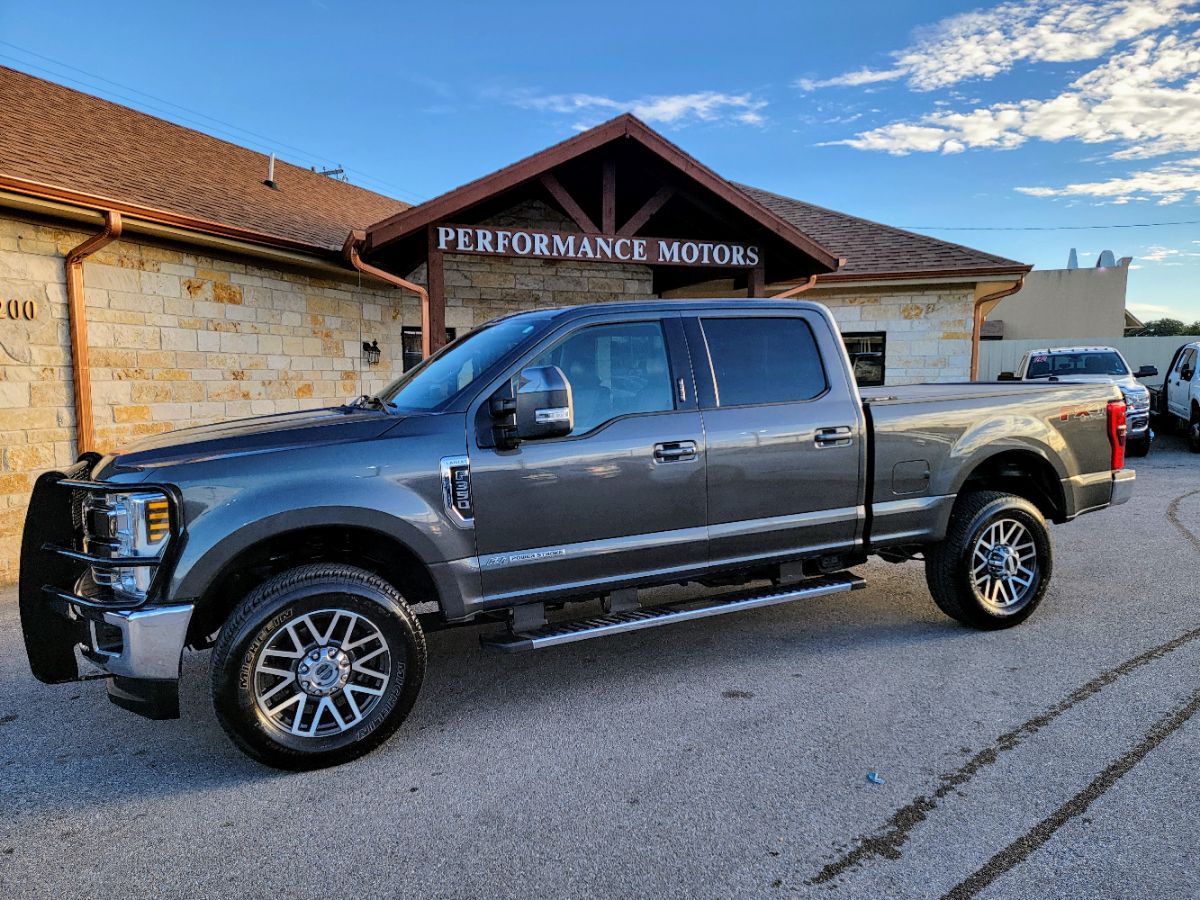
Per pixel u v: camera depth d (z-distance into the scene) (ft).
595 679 14.16
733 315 14.32
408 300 39.55
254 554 11.34
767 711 12.51
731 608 13.87
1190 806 9.49
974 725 11.81
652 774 10.67
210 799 10.41
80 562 11.69
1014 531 16.10
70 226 24.08
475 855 8.95
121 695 10.86
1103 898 7.91
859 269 43.78
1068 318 107.24
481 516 12.04
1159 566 20.75
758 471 13.96
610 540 12.95
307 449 11.31
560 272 40.63
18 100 32.71
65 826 9.81
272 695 10.89
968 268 42.39
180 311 27.84
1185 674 13.51
